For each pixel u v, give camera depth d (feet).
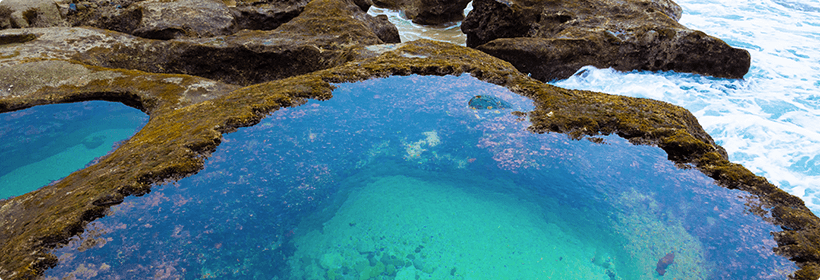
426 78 15.61
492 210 9.57
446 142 11.91
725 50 21.29
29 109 15.70
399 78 15.52
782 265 7.80
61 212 8.68
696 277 7.76
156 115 14.21
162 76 17.25
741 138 16.49
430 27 33.91
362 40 21.77
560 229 9.02
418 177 10.63
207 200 9.41
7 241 8.25
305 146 11.48
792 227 8.60
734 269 7.80
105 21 24.22
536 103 13.76
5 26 22.57
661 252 8.36
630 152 11.23
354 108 13.47
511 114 13.15
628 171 10.54
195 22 23.36
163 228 8.60
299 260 8.22
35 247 7.88
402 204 9.73
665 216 9.15
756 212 9.07
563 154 11.26
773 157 15.34
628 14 24.90
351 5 26.99
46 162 12.96
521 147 11.59
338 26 22.81
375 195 9.97
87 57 19.70
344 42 21.11
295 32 22.58
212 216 9.00
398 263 8.21
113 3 24.91
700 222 8.90
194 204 9.27
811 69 22.77
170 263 7.87
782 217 8.80
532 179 10.48
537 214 9.44
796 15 31.68
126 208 9.03
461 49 18.40
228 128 11.94
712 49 21.45
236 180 10.06
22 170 12.62
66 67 17.40
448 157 11.33
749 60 21.54
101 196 9.07
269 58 20.35
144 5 23.85
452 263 8.20
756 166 14.96
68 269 7.59
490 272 7.98
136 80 16.85
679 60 22.20
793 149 15.60
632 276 7.89
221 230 8.69
